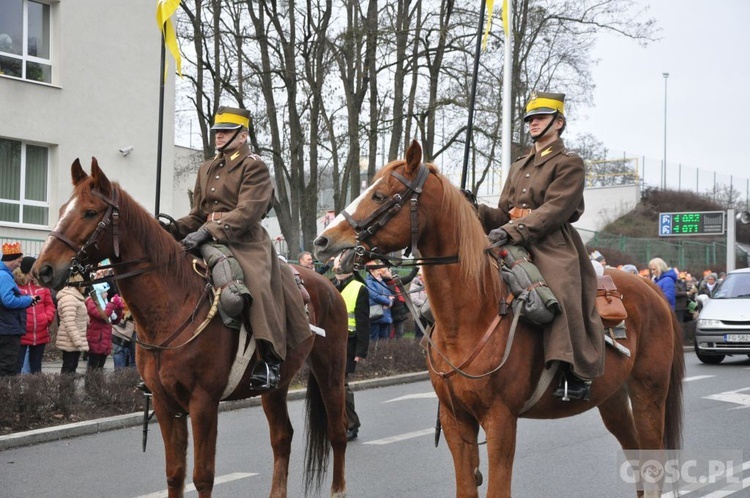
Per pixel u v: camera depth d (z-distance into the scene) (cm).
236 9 2305
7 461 788
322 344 682
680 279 1973
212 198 623
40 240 1702
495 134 2247
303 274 690
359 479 723
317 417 682
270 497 631
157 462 791
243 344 566
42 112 1833
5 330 973
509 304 493
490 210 566
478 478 513
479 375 479
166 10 754
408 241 486
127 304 553
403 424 988
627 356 558
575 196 523
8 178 1798
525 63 2473
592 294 529
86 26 1909
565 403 525
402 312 1574
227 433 927
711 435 904
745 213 2352
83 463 783
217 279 565
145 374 557
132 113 1994
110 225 532
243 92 2352
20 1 1814
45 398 927
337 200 2331
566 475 734
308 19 2247
